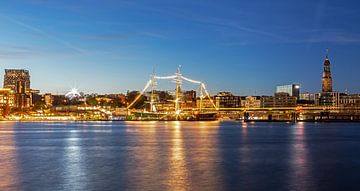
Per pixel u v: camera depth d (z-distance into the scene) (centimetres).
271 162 10412
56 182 7744
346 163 10281
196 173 8662
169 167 9469
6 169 9238
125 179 8000
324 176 8388
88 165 9819
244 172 8806
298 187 7369
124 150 13238
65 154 12138
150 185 7469
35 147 14450
